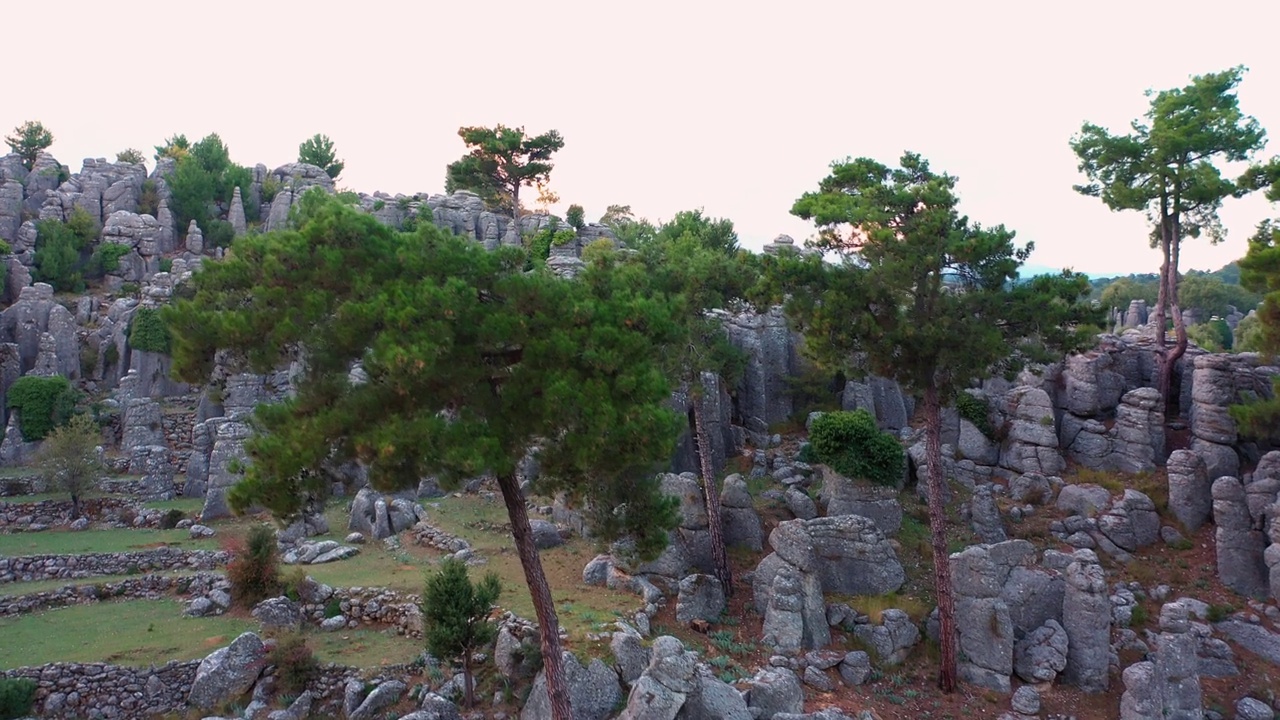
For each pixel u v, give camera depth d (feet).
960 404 162.09
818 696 97.60
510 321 67.41
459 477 63.87
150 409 172.96
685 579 109.60
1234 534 128.36
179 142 344.69
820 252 116.47
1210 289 387.75
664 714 77.00
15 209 244.01
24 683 86.58
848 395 174.91
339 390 68.44
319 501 69.87
